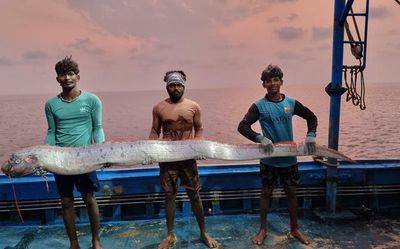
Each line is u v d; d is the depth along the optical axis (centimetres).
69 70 298
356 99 404
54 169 283
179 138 324
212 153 312
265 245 341
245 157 319
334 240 350
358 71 402
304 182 436
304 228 381
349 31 397
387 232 369
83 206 413
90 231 385
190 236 363
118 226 395
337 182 426
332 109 402
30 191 406
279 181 346
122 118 8756
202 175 428
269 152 321
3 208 404
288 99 339
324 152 329
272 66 333
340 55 392
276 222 397
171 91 318
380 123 5875
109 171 439
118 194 417
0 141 4678
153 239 361
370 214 422
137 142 302
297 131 2752
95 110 313
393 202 448
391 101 13000
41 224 417
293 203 348
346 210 427
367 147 3447
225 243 346
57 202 411
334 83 396
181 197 426
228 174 430
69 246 350
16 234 379
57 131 307
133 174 434
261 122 339
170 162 329
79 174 300
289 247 336
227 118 7475
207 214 434
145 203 424
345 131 4825
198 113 329
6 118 10438
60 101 304
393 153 3067
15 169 275
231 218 413
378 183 438
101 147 295
